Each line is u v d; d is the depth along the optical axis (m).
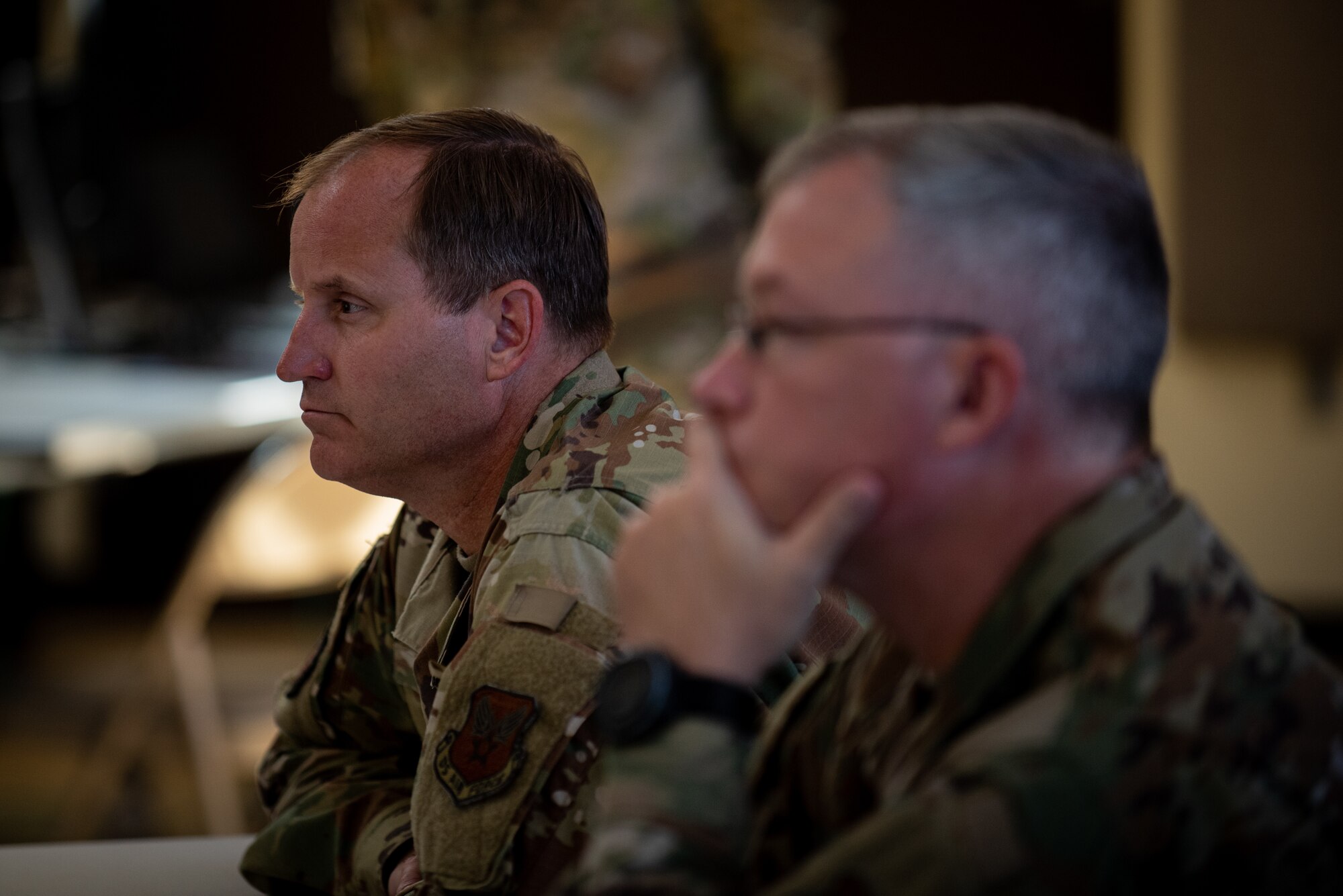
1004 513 1.52
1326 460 9.98
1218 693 1.43
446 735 2.31
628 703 1.58
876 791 1.66
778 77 10.55
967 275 1.45
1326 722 1.48
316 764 3.02
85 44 11.89
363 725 3.02
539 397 2.61
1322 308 9.82
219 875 2.94
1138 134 10.38
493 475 2.63
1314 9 9.52
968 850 1.38
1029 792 1.38
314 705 3.03
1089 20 10.41
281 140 11.71
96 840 7.54
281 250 11.95
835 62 10.55
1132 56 10.38
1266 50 9.68
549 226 2.60
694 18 10.48
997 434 1.48
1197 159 9.91
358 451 2.58
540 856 2.22
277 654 10.48
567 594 2.30
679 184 10.61
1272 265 9.87
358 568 3.06
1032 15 10.45
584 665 2.25
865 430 1.49
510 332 2.57
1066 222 1.46
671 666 1.59
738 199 10.63
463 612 2.51
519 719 2.24
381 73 11.02
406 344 2.51
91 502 11.24
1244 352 10.03
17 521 11.29
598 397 2.60
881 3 10.52
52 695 9.70
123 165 12.04
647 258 10.66
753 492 1.58
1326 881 1.47
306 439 9.40
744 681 1.59
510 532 2.42
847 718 1.75
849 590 1.64
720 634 1.58
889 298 1.46
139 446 9.61
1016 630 1.50
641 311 10.73
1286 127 9.73
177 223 11.98
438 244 2.51
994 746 1.43
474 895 2.24
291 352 2.54
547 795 2.23
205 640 10.70
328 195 2.56
